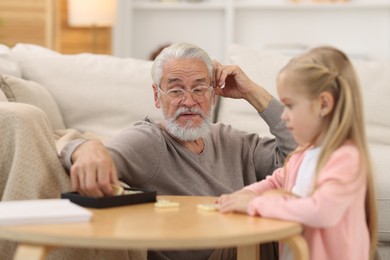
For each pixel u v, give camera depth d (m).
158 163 1.92
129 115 2.76
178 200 1.66
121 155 1.83
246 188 1.64
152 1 5.63
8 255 1.66
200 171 1.98
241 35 5.54
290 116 1.44
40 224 1.29
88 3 5.30
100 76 2.81
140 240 1.19
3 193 1.69
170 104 1.96
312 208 1.34
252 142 2.23
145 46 5.64
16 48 2.92
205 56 1.99
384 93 2.79
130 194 1.56
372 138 2.73
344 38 5.45
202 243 1.21
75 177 1.59
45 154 1.70
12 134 1.68
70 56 2.89
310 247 1.43
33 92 2.54
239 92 2.14
